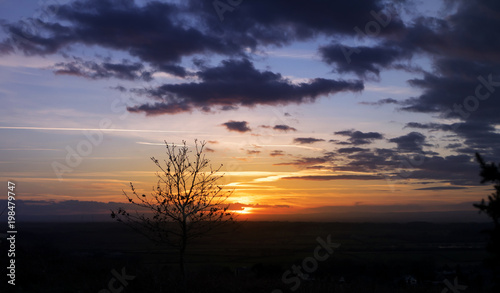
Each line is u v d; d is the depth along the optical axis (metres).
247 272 20.98
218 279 14.44
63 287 13.83
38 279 14.62
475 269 16.78
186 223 13.75
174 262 17.28
